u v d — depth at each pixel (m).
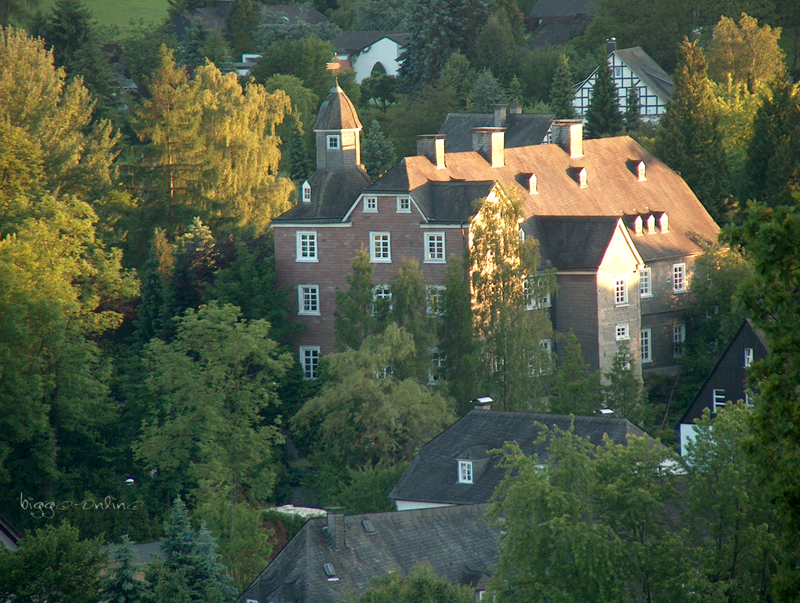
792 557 119.62
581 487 174.50
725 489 167.62
